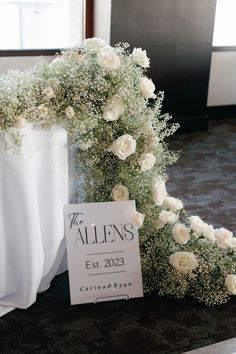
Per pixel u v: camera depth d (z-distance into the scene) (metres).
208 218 3.23
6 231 1.98
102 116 2.05
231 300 2.34
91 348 1.96
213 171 4.08
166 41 4.63
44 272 2.16
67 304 2.20
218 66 5.50
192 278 2.27
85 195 2.26
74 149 2.14
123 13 4.35
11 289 2.12
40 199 2.04
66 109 1.93
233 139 4.96
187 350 1.99
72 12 4.69
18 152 1.82
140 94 2.18
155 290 2.35
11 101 1.81
